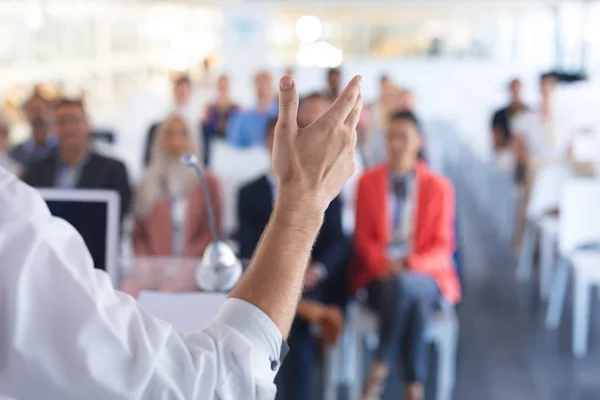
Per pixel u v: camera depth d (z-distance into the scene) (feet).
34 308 2.20
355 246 9.53
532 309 13.10
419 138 9.59
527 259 14.82
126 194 9.99
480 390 10.12
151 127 15.14
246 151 12.35
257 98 17.97
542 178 13.44
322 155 2.75
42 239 2.27
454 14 36.06
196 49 33.32
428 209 9.40
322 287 9.26
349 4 33.73
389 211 9.48
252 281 2.68
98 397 2.19
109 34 27.58
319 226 2.81
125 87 28.68
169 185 9.26
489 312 12.93
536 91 27.07
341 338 9.48
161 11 30.91
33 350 2.17
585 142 16.28
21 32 22.25
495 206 19.49
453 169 26.27
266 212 9.29
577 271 11.21
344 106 2.79
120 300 2.43
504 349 11.43
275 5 33.37
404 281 8.77
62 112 9.89
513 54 37.14
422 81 37.93
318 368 10.52
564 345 11.60
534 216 13.55
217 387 2.42
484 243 17.17
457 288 9.27
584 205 11.60
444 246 9.34
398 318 8.70
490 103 24.27
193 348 2.44
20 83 22.07
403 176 9.55
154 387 2.28
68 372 2.18
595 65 25.57
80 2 25.38
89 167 9.95
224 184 11.65
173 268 5.54
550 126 17.08
